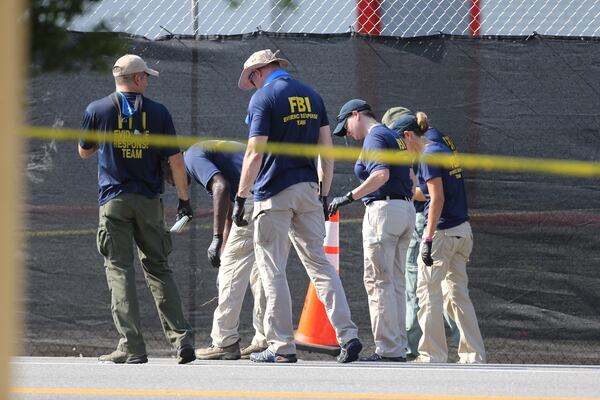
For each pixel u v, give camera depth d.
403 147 28.47
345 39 30.62
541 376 23.17
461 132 30.42
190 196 30.66
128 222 25.31
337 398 19.59
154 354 30.56
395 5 30.98
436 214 28.23
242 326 30.84
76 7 10.53
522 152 30.33
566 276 30.25
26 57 10.12
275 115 25.64
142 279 30.64
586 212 30.23
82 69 10.73
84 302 30.33
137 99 25.31
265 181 25.62
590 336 30.11
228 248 28.56
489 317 30.36
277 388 20.88
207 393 20.08
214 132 30.61
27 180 30.22
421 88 30.55
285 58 30.66
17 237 7.97
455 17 30.91
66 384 21.36
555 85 30.33
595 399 19.70
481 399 19.62
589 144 30.19
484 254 30.36
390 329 28.12
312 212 26.03
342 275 30.62
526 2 30.78
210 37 30.61
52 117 30.22
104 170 25.23
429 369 24.50
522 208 30.30
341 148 30.00
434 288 28.92
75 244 30.36
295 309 30.84
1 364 7.92
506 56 30.38
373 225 28.14
